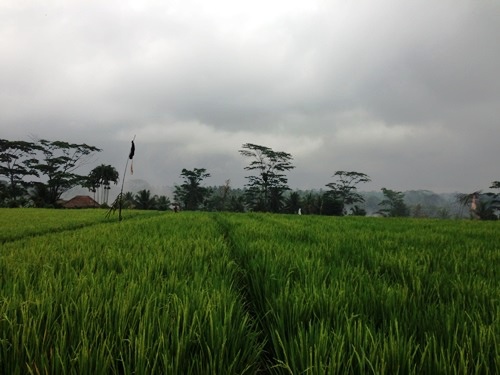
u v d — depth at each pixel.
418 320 2.50
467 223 17.58
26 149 72.69
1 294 2.83
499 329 2.19
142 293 2.92
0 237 9.13
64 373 1.72
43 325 2.34
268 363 2.45
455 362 1.85
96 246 6.24
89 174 82.25
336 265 4.72
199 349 2.14
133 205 71.94
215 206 93.75
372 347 1.96
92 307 2.53
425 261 4.75
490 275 4.10
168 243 6.51
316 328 2.20
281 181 81.25
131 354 2.03
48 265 4.09
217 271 4.30
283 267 4.25
